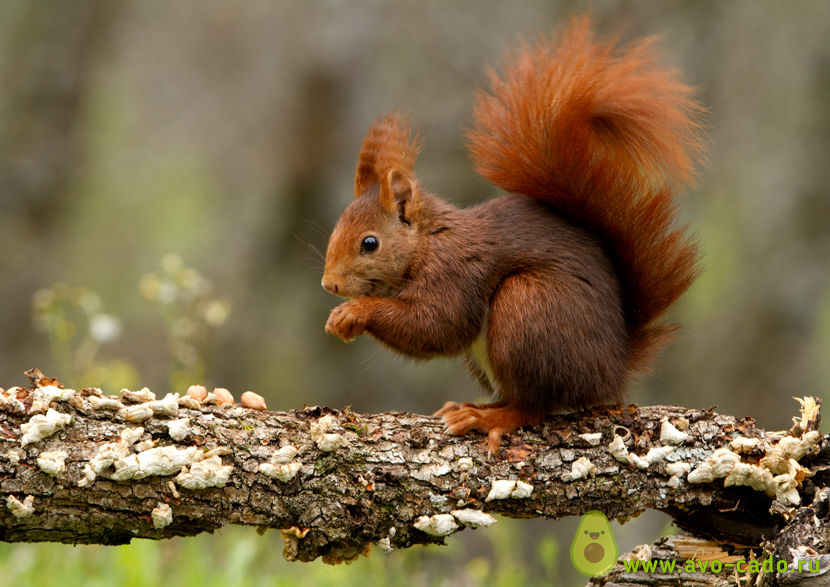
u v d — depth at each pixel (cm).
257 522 623
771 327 1706
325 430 641
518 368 697
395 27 1759
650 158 754
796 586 639
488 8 1708
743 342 1717
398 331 730
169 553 1012
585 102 743
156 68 2283
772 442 698
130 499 596
